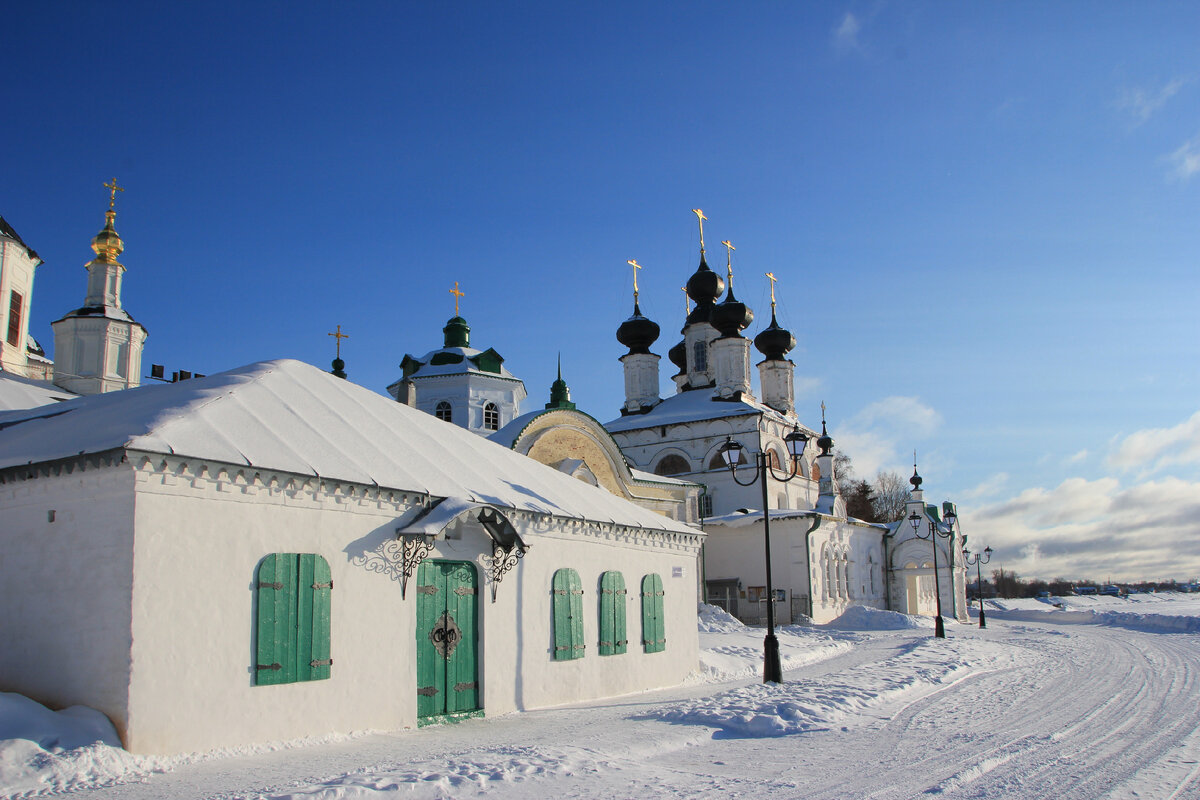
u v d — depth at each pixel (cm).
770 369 5634
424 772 890
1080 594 17462
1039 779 954
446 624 1425
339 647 1223
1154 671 2184
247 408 1268
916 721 1378
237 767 975
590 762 992
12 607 1086
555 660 1642
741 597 4322
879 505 9238
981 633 4075
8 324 2402
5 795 810
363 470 1303
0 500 1129
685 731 1248
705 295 5716
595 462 3303
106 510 1029
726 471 4812
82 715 966
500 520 1455
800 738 1227
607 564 1848
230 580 1095
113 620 995
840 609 4556
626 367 5512
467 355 4203
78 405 1576
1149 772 992
